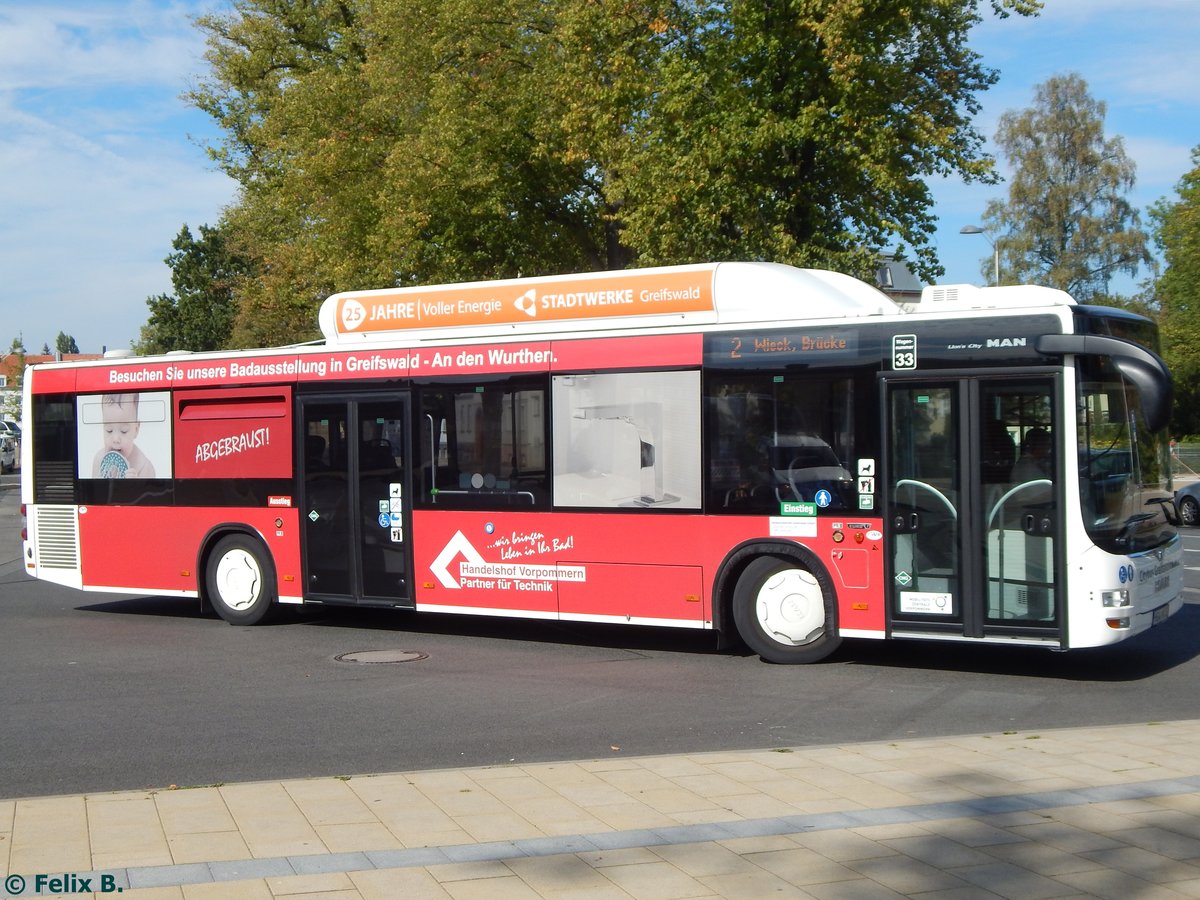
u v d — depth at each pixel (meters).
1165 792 6.11
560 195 28.06
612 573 11.02
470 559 11.77
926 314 9.85
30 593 17.08
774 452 10.38
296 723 8.48
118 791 6.41
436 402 11.98
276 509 12.97
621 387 11.02
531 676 10.17
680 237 21.02
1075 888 4.81
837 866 5.06
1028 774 6.52
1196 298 46.94
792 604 10.42
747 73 20.39
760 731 8.05
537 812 5.87
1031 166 66.06
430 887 4.83
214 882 4.89
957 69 22.88
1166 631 12.00
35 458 14.60
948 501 9.70
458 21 25.27
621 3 21.28
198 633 12.96
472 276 27.19
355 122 26.66
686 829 5.57
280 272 31.95
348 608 14.65
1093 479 9.33
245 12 34.41
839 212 21.20
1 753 7.73
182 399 13.57
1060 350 9.27
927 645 11.47
